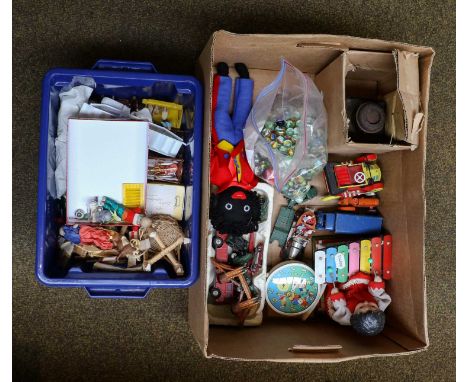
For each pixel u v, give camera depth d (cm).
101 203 104
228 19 134
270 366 137
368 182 125
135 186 105
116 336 131
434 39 146
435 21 146
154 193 111
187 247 111
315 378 140
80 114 106
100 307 130
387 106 119
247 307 118
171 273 110
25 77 127
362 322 113
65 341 129
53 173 107
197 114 107
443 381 146
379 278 122
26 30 127
